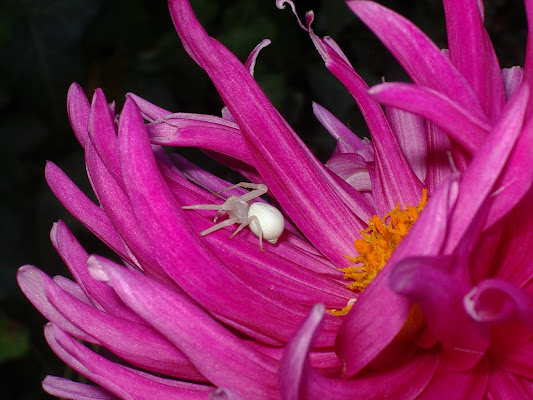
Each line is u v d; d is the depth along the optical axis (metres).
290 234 0.19
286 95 0.32
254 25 0.32
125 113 0.17
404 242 0.15
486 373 0.16
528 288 0.17
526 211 0.16
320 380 0.15
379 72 0.32
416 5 0.32
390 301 0.15
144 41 0.31
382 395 0.16
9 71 0.29
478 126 0.16
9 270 0.28
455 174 0.15
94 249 0.28
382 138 0.19
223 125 0.19
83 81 0.30
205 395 0.16
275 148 0.19
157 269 0.17
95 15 0.29
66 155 0.30
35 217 0.29
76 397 0.18
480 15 0.18
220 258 0.18
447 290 0.15
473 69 0.17
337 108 0.32
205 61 0.18
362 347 0.16
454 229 0.15
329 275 0.19
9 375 0.29
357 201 0.19
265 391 0.16
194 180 0.21
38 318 0.29
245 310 0.17
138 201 0.16
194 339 0.16
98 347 0.20
